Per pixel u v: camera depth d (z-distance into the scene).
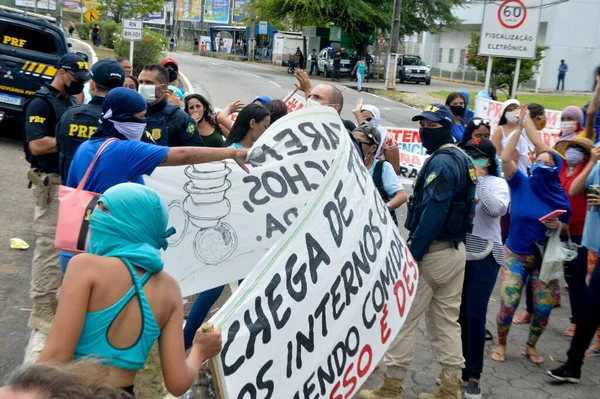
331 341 3.06
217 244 4.06
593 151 5.61
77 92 4.86
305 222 3.02
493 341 5.71
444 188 4.11
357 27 43.66
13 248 6.80
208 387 3.92
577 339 4.88
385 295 3.45
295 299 2.91
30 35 11.87
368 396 4.47
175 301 2.54
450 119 4.43
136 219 2.46
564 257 5.05
